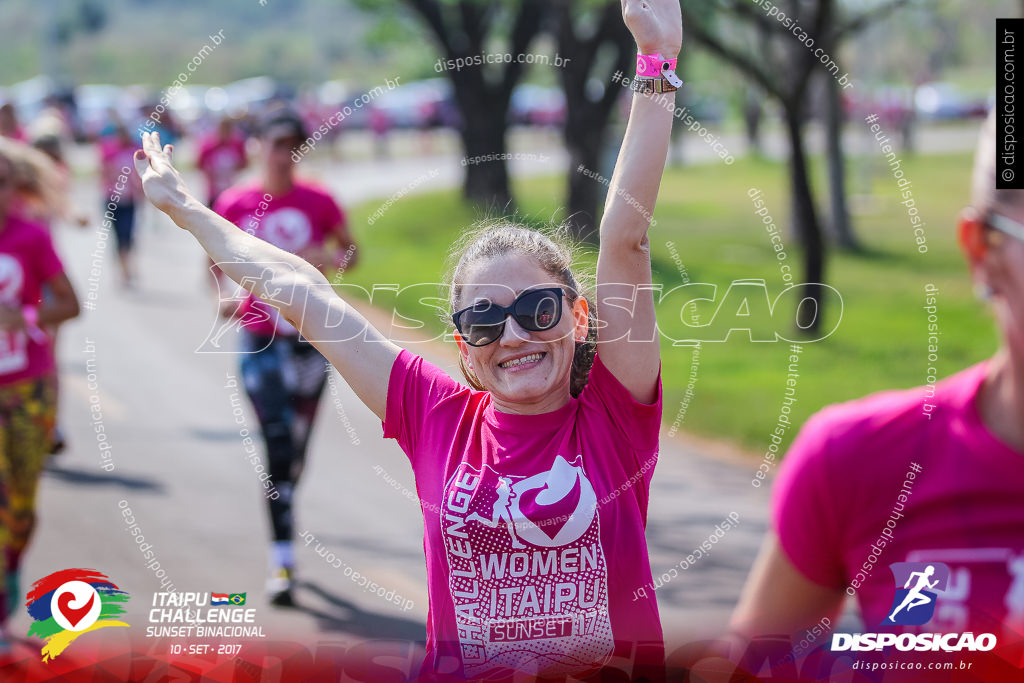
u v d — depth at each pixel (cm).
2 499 569
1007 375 231
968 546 235
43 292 684
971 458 233
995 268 224
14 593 593
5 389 591
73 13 9019
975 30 4562
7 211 609
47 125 1050
